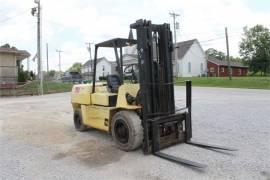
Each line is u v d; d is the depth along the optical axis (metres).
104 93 6.39
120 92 5.59
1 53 24.56
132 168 4.48
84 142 6.23
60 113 11.01
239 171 4.20
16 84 23.97
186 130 5.77
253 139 6.01
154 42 5.40
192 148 5.43
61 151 5.58
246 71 56.75
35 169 4.59
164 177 4.08
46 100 17.08
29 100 17.64
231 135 6.42
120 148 5.53
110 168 4.52
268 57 52.38
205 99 14.34
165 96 5.50
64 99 17.22
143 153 5.20
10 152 5.61
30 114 10.96
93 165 4.70
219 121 8.16
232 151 5.18
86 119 6.86
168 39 5.52
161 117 5.29
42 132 7.44
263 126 7.31
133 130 5.18
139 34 5.16
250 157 4.82
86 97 6.74
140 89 5.16
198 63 47.75
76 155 5.28
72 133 7.22
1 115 10.93
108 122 5.98
